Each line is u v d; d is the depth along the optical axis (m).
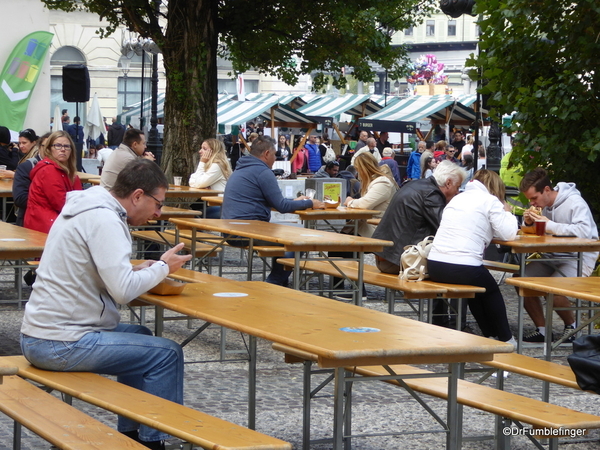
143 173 4.32
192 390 6.04
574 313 8.52
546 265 8.27
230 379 6.41
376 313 4.36
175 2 15.84
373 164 10.52
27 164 9.70
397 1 18.00
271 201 9.62
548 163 9.23
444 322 8.56
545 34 9.02
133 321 8.23
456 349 3.58
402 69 19.03
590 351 4.59
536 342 7.91
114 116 49.69
